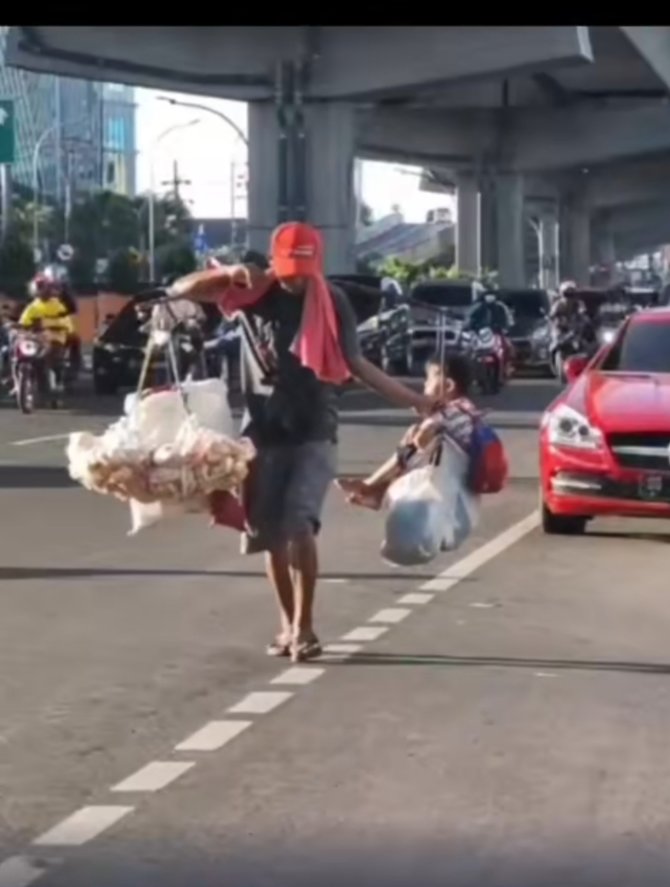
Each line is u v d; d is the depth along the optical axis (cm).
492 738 866
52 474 2111
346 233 6406
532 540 1540
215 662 1043
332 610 1206
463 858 689
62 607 1226
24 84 13075
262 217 6384
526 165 9769
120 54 6116
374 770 810
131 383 3684
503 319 4434
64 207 10350
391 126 9375
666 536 1570
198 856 692
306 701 944
